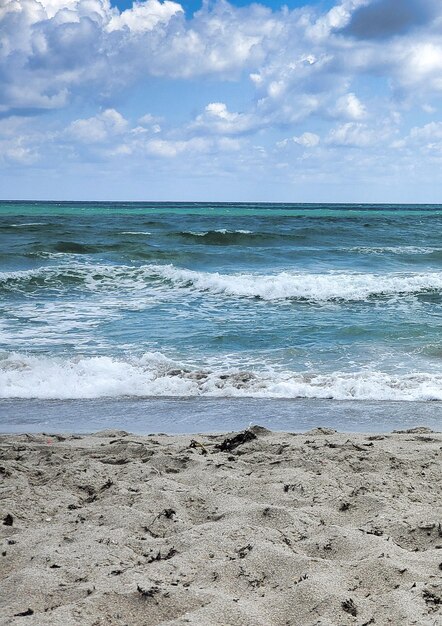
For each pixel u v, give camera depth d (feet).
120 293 54.54
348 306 49.88
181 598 9.46
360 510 13.50
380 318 44.80
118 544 11.55
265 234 98.84
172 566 10.61
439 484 15.24
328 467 16.34
